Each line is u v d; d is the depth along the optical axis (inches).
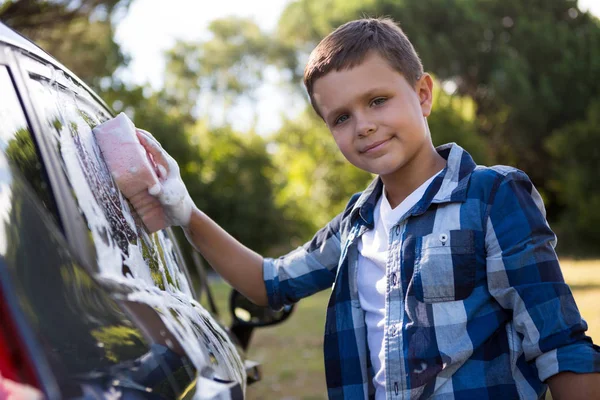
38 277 36.6
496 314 60.1
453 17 928.3
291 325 370.6
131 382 37.7
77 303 38.4
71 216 43.8
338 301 68.2
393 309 62.0
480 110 960.3
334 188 846.5
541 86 900.0
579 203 791.7
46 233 39.2
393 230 63.9
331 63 64.4
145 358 40.2
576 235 789.9
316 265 76.5
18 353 32.7
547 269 59.0
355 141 64.5
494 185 61.6
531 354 57.6
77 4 316.5
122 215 55.7
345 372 66.7
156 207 65.2
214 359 49.9
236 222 740.7
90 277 40.9
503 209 60.7
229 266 77.1
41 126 46.8
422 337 59.7
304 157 872.3
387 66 63.9
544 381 57.6
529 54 934.4
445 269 60.2
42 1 304.0
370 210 68.3
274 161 828.0
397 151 63.7
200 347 48.1
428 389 59.1
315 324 372.5
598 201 772.6
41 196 41.8
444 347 59.1
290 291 76.8
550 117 910.4
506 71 895.1
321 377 242.4
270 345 310.3
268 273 77.4
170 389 40.4
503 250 59.6
